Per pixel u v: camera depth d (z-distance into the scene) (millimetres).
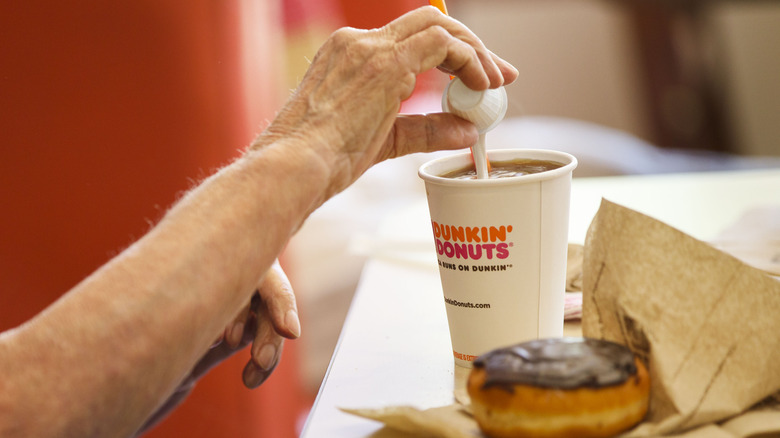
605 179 1288
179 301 572
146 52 1152
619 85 3295
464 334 690
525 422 562
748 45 3098
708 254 619
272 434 1384
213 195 595
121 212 1193
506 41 3365
